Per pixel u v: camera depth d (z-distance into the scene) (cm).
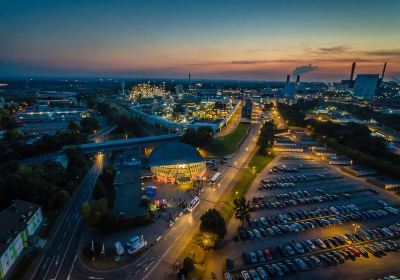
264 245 11675
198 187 17125
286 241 12000
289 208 15112
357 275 10044
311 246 11525
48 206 13812
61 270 9938
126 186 16788
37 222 12381
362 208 15200
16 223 11050
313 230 12938
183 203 14888
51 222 12925
